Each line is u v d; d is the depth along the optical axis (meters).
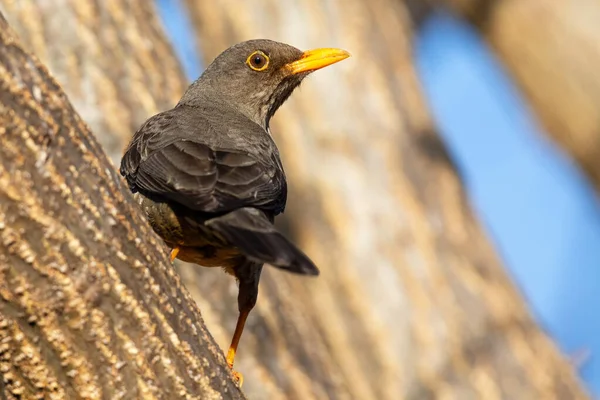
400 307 15.37
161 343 7.20
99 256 6.99
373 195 15.98
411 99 17.02
